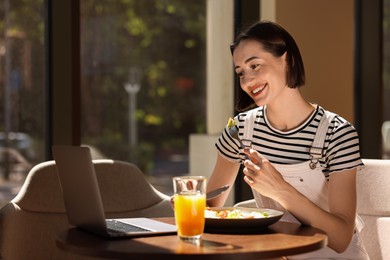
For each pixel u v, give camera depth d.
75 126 3.76
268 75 2.57
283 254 2.03
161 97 4.33
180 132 4.41
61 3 3.69
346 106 4.61
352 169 2.55
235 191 4.24
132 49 4.20
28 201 3.12
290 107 2.66
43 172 3.17
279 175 2.38
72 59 3.72
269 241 2.14
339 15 4.55
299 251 2.06
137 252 1.97
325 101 4.50
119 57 4.13
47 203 3.14
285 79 2.62
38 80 3.76
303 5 4.38
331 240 2.42
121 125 4.16
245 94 2.76
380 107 5.00
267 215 2.42
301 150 2.64
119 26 4.12
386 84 5.07
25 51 3.75
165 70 4.35
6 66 3.75
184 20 4.40
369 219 3.26
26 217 3.09
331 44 4.52
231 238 2.20
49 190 3.15
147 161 4.29
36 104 3.76
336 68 4.55
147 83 4.27
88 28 3.96
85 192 2.24
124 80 4.16
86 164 2.20
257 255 1.98
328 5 4.50
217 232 2.30
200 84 4.43
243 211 2.55
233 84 4.35
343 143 2.56
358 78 4.96
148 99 4.28
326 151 2.60
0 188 3.74
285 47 2.59
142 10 4.23
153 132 4.31
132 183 3.25
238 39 2.64
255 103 2.75
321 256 2.63
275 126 2.71
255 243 2.11
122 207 3.20
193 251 1.98
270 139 2.70
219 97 4.41
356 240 2.68
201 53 4.43
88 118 3.97
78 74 3.76
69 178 2.34
